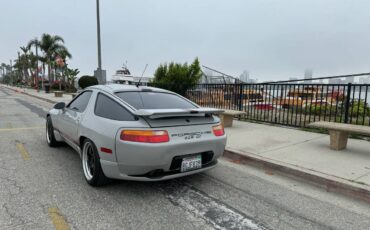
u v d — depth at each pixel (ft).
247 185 13.35
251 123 29.58
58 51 139.74
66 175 13.80
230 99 34.35
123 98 12.80
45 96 82.79
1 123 30.37
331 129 18.24
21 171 14.26
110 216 9.89
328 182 13.05
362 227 9.68
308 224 9.80
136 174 10.98
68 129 15.34
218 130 12.91
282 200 11.75
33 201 10.85
